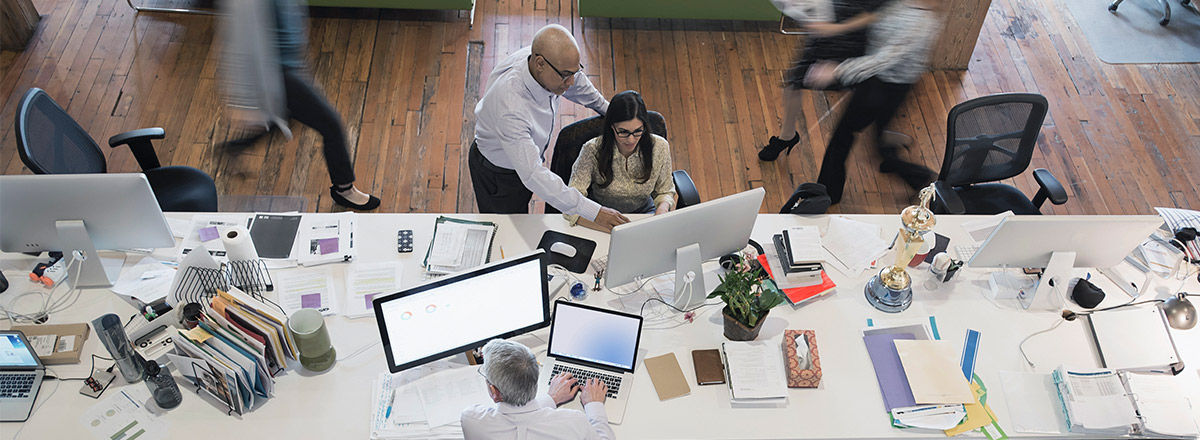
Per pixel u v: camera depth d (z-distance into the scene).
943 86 4.89
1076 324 2.78
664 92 4.77
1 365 2.44
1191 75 5.05
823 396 2.52
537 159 2.86
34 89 3.03
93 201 2.54
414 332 2.38
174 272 2.78
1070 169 4.46
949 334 2.73
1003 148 3.47
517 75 2.84
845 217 3.13
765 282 2.80
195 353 2.32
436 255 2.83
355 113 4.52
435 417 2.40
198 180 3.44
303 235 2.91
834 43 3.83
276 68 3.44
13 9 4.62
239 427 2.36
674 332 2.69
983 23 5.18
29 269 2.79
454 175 4.25
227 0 3.24
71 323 2.58
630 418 2.43
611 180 3.13
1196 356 2.69
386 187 4.18
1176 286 2.93
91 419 2.36
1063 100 4.86
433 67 4.82
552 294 2.77
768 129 4.62
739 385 2.49
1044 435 2.47
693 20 5.29
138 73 4.65
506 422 2.23
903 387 2.54
